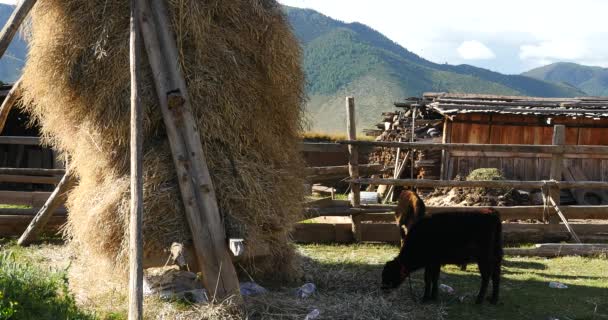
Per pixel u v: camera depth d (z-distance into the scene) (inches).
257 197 221.1
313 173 360.8
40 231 319.0
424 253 233.9
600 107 671.1
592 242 370.6
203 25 218.7
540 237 372.8
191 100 216.1
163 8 216.4
